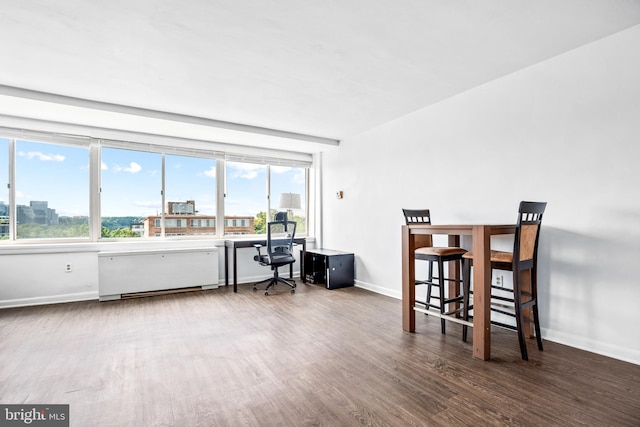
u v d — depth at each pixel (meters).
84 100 3.47
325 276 4.96
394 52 2.56
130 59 2.62
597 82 2.44
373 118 4.25
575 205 2.57
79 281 4.14
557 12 2.07
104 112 3.63
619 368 2.21
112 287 4.11
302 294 4.46
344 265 4.89
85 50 2.47
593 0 1.95
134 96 3.40
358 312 3.60
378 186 4.60
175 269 4.50
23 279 3.85
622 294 2.33
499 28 2.25
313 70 2.86
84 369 2.24
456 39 2.38
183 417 1.70
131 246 4.49
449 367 2.25
